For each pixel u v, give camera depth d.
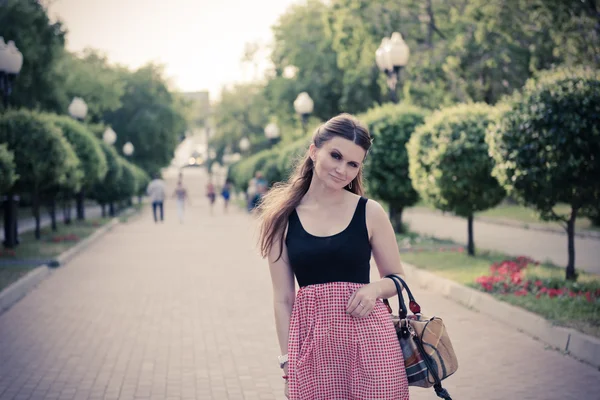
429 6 24.77
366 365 2.73
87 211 43.91
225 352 7.11
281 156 30.56
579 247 17.45
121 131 58.94
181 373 6.34
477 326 8.01
